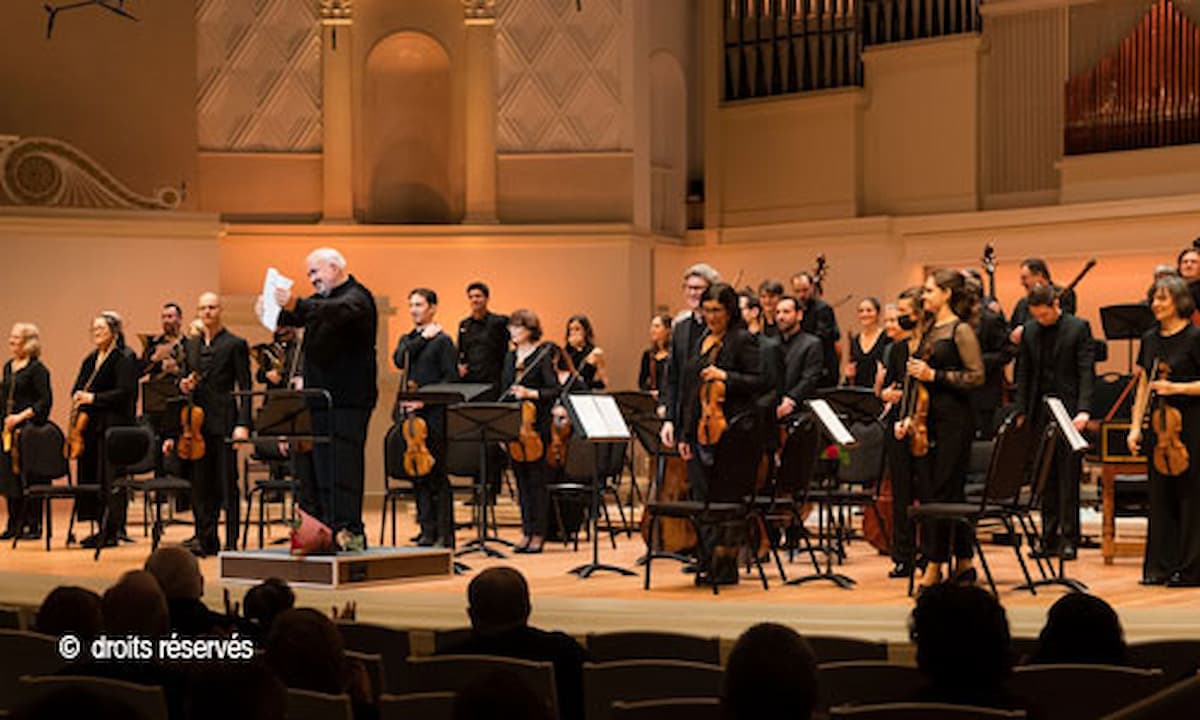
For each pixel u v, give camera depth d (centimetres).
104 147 2131
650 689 551
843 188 2370
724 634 896
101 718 285
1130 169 2158
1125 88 2158
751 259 2414
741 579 1166
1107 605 557
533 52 2291
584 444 1430
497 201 2288
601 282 2264
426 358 1376
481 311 1505
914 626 462
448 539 1329
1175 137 2123
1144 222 2128
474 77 2277
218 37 2216
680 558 1216
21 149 1962
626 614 944
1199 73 2103
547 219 2291
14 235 1934
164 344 1530
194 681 362
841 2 2373
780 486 1143
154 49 2166
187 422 1334
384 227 2252
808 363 1342
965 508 1005
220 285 2220
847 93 2348
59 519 1822
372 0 2270
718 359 1116
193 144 2194
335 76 2252
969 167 2292
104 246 1967
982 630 451
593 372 1544
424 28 2288
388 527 1681
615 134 2291
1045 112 2236
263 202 2241
